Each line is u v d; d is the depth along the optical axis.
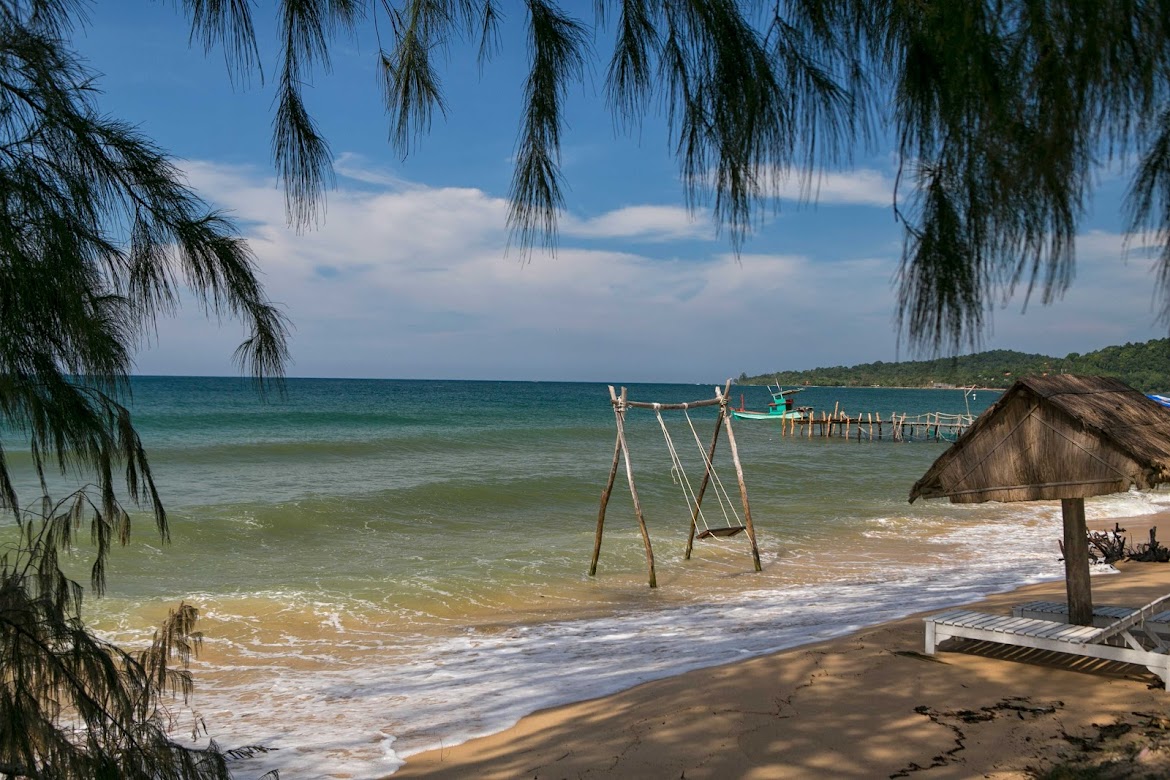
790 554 13.67
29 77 1.45
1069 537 5.77
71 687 1.58
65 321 1.47
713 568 12.58
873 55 1.38
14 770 1.52
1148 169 1.21
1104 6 1.14
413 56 1.93
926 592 9.88
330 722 5.68
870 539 15.12
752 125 1.49
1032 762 3.99
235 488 20.20
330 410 55.66
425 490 19.58
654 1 1.63
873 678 5.50
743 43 1.49
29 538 1.58
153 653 2.19
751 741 4.54
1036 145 1.19
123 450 1.60
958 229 1.27
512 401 83.06
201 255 1.66
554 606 10.17
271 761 4.86
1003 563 12.44
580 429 42.91
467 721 5.51
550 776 4.34
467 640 8.48
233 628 8.85
